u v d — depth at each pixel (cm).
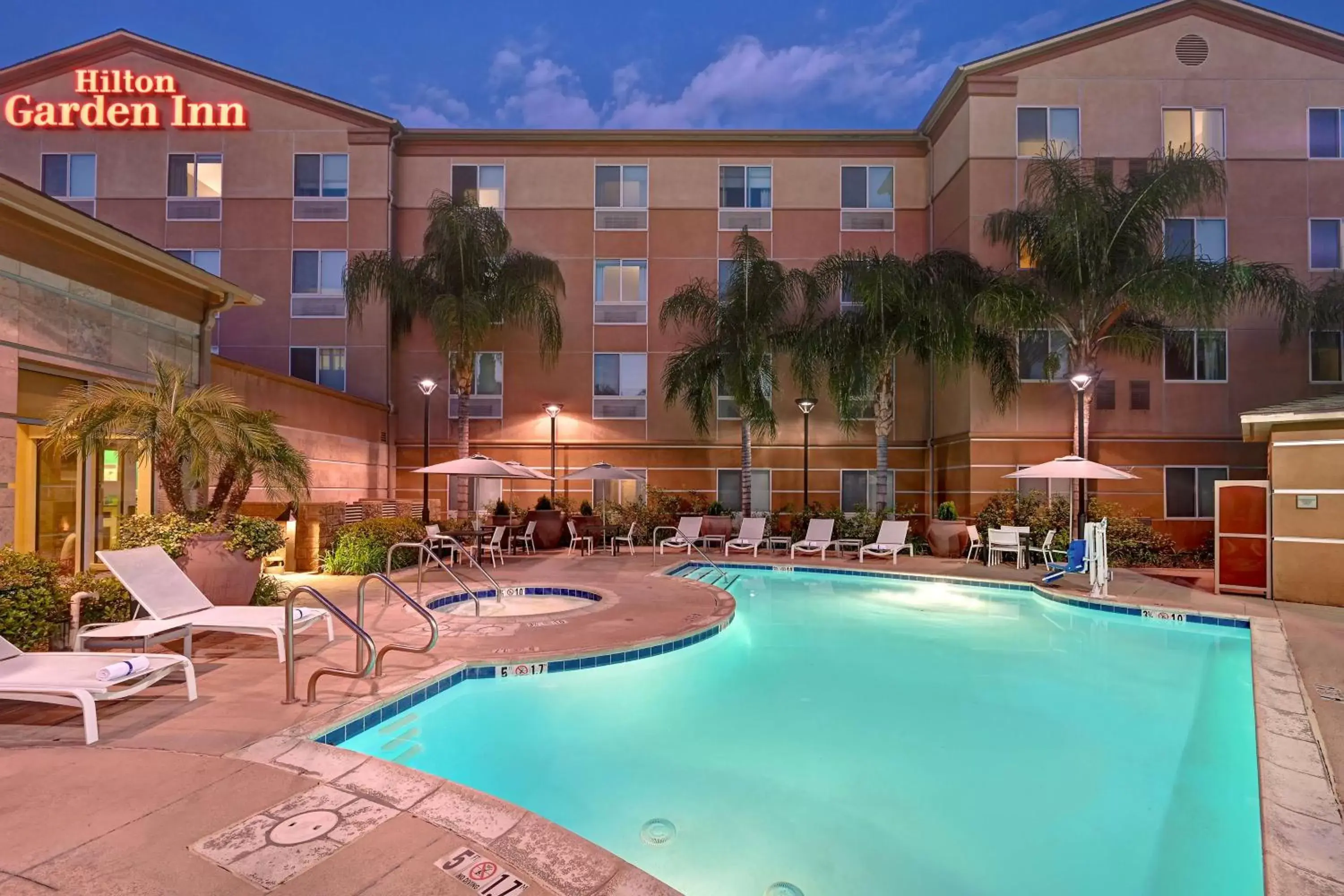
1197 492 1666
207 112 1881
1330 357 1656
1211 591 1048
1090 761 494
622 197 1973
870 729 554
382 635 713
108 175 1877
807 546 1475
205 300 1005
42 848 283
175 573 609
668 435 1952
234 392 1224
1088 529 1036
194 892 256
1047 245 1435
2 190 655
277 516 1170
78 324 792
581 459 1952
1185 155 1418
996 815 417
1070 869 360
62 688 394
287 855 282
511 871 274
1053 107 1688
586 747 512
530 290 1691
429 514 1652
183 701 479
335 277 1888
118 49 1878
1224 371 1669
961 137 1738
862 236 1947
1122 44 1692
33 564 550
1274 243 1670
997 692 647
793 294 1733
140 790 338
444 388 1952
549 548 1680
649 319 1956
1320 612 877
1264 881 279
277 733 419
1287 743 424
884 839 388
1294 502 958
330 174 1902
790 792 445
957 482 1742
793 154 1961
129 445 733
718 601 923
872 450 1936
